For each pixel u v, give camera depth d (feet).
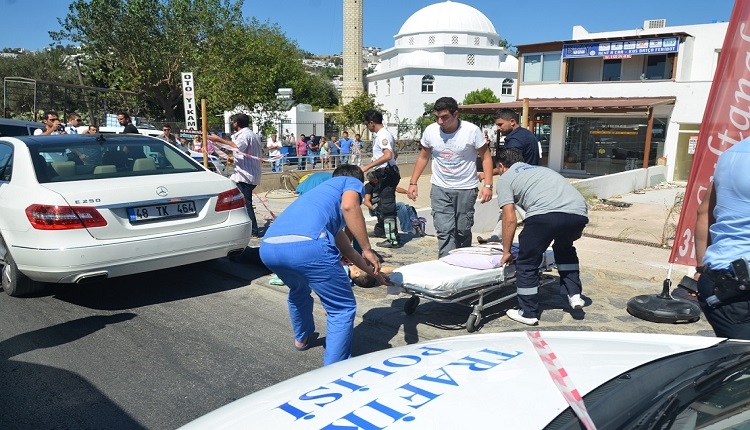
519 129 19.25
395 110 193.06
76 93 77.61
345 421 5.53
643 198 55.62
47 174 16.79
